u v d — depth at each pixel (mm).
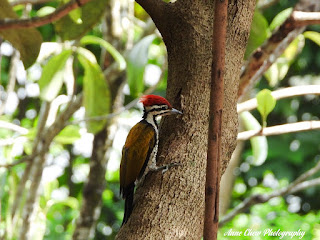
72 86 12516
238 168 22984
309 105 22672
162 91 22375
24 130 12617
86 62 10859
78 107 11938
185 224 6309
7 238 12422
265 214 16188
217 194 5402
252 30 9898
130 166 7977
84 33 9188
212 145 5434
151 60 22062
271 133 9789
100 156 13930
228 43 6680
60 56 10555
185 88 6762
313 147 21625
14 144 13633
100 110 11398
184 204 6387
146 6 6777
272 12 20891
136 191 6840
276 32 9609
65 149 23328
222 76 5504
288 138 21734
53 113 12539
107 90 11195
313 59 21938
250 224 15453
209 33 6738
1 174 12320
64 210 22203
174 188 6410
